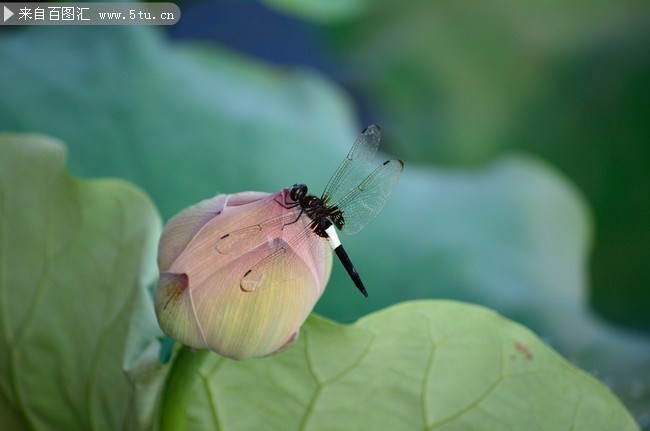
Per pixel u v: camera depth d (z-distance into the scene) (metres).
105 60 0.83
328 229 0.60
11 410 0.69
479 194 0.86
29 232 0.67
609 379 0.77
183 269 0.59
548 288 0.82
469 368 0.63
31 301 0.67
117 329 0.65
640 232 0.91
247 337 0.59
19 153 0.68
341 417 0.63
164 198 0.80
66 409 0.68
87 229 0.67
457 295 0.81
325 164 0.83
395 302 0.80
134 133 0.81
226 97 0.84
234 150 0.82
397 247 0.82
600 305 0.90
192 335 0.59
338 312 0.79
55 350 0.67
